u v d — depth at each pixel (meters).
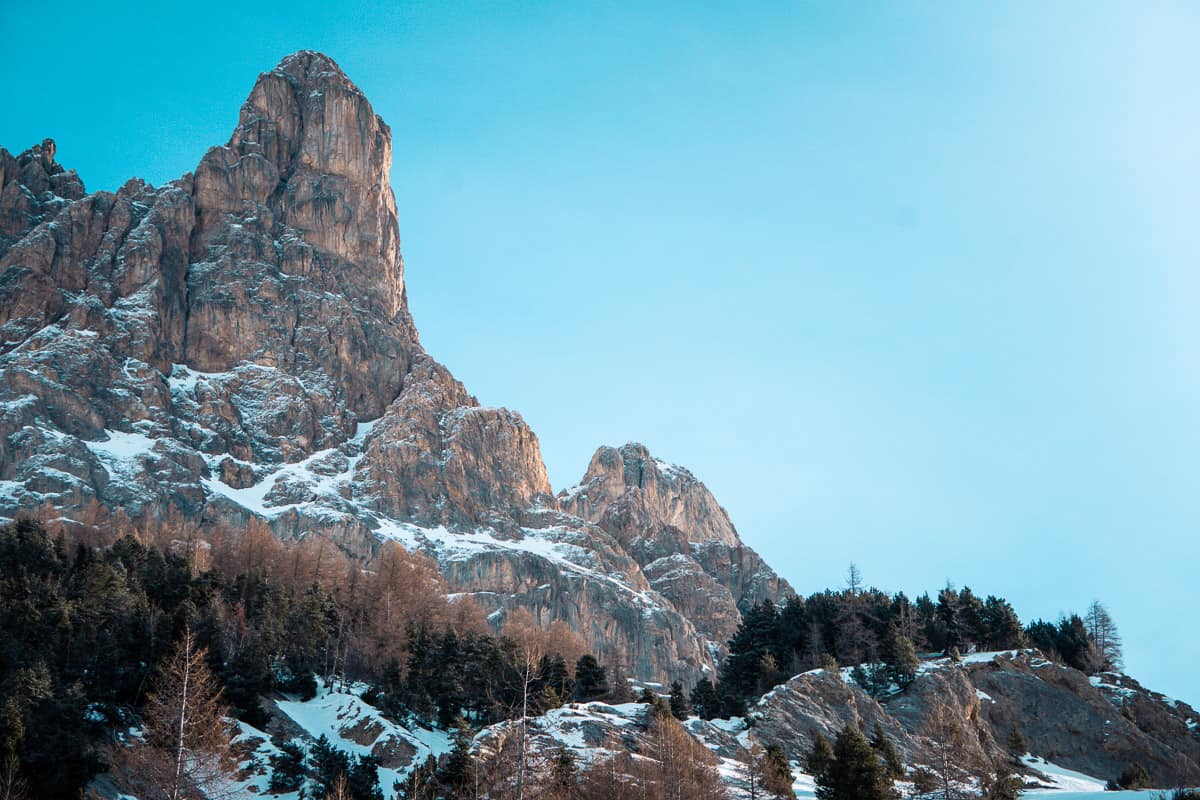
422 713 137.12
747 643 178.12
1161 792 109.75
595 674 147.00
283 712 129.88
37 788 91.56
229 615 145.75
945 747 106.94
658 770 95.81
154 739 84.94
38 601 123.62
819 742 118.94
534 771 93.38
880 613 176.12
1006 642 175.50
